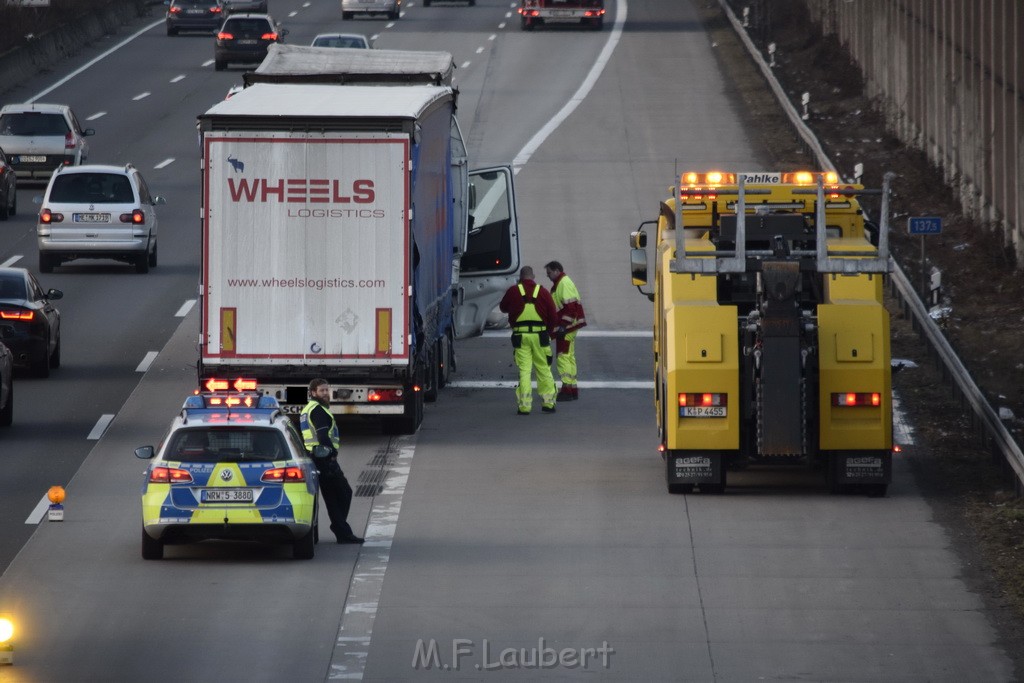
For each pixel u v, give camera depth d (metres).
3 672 54.12
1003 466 80.88
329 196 87.56
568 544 69.88
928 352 109.75
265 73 109.81
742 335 76.75
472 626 59.19
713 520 73.62
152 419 95.19
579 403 101.69
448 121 104.19
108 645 57.00
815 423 76.25
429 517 74.50
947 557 67.94
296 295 87.94
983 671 54.88
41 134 183.50
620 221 160.75
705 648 56.91
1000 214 137.88
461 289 119.25
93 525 72.94
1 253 149.88
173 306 129.25
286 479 65.94
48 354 106.06
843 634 58.50
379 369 88.50
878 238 81.75
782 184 83.75
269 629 58.72
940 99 167.38
